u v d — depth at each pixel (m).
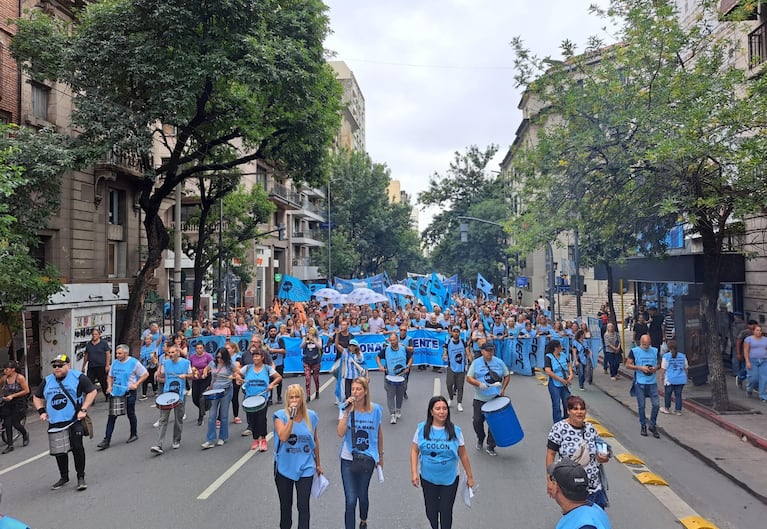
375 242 58.69
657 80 12.04
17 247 11.95
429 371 17.98
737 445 9.16
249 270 31.42
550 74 13.21
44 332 15.02
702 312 11.93
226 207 26.12
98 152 14.02
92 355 12.87
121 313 20.42
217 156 20.95
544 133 13.34
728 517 6.39
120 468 8.31
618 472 7.95
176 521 6.27
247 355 10.84
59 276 14.21
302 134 18.20
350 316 19.83
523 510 6.50
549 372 9.66
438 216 53.97
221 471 8.08
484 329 18.25
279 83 15.37
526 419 11.24
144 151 14.48
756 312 15.34
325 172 20.28
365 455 5.58
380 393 14.12
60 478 7.77
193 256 30.53
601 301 38.75
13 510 6.70
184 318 30.39
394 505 6.69
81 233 19.64
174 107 14.12
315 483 5.56
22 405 10.00
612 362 16.20
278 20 16.92
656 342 17.09
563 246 15.10
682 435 9.80
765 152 9.52
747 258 14.86
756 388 13.37
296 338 17.64
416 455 5.31
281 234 43.41
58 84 18.30
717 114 10.98
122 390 9.60
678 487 7.37
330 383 15.81
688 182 11.05
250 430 10.34
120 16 14.75
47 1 17.88
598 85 12.55
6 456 9.38
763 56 13.93
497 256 46.75
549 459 5.16
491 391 8.81
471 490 5.22
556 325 17.11
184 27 14.19
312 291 31.31
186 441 9.91
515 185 50.19
